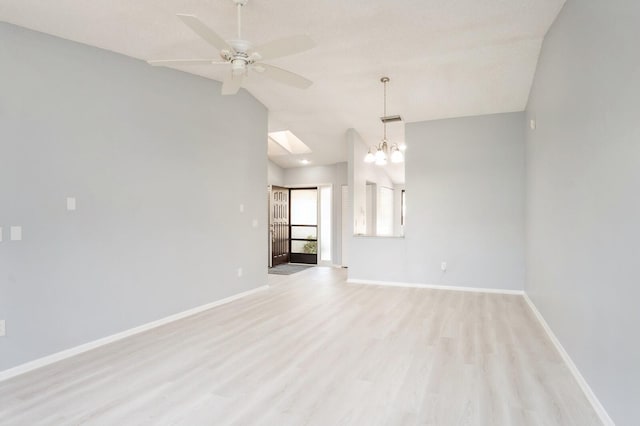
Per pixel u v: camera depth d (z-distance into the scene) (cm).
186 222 454
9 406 245
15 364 294
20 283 298
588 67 257
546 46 375
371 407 242
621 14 204
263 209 606
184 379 283
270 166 868
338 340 365
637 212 188
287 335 381
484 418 229
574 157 291
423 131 614
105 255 362
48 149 317
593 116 249
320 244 902
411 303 509
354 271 664
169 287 430
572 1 292
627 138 199
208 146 488
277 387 270
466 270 589
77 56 339
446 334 381
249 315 455
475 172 582
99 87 357
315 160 865
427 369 298
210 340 368
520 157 559
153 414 235
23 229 300
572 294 297
